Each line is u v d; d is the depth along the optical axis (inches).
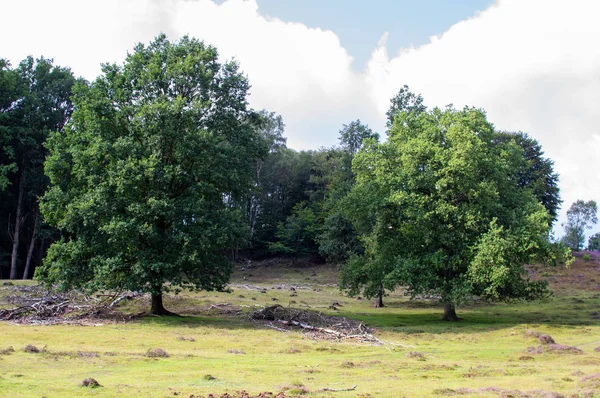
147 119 1217.4
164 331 989.2
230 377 549.6
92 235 1203.2
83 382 465.1
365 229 1542.8
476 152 1266.0
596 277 2426.2
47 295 1366.9
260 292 2012.8
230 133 1392.7
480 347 895.1
